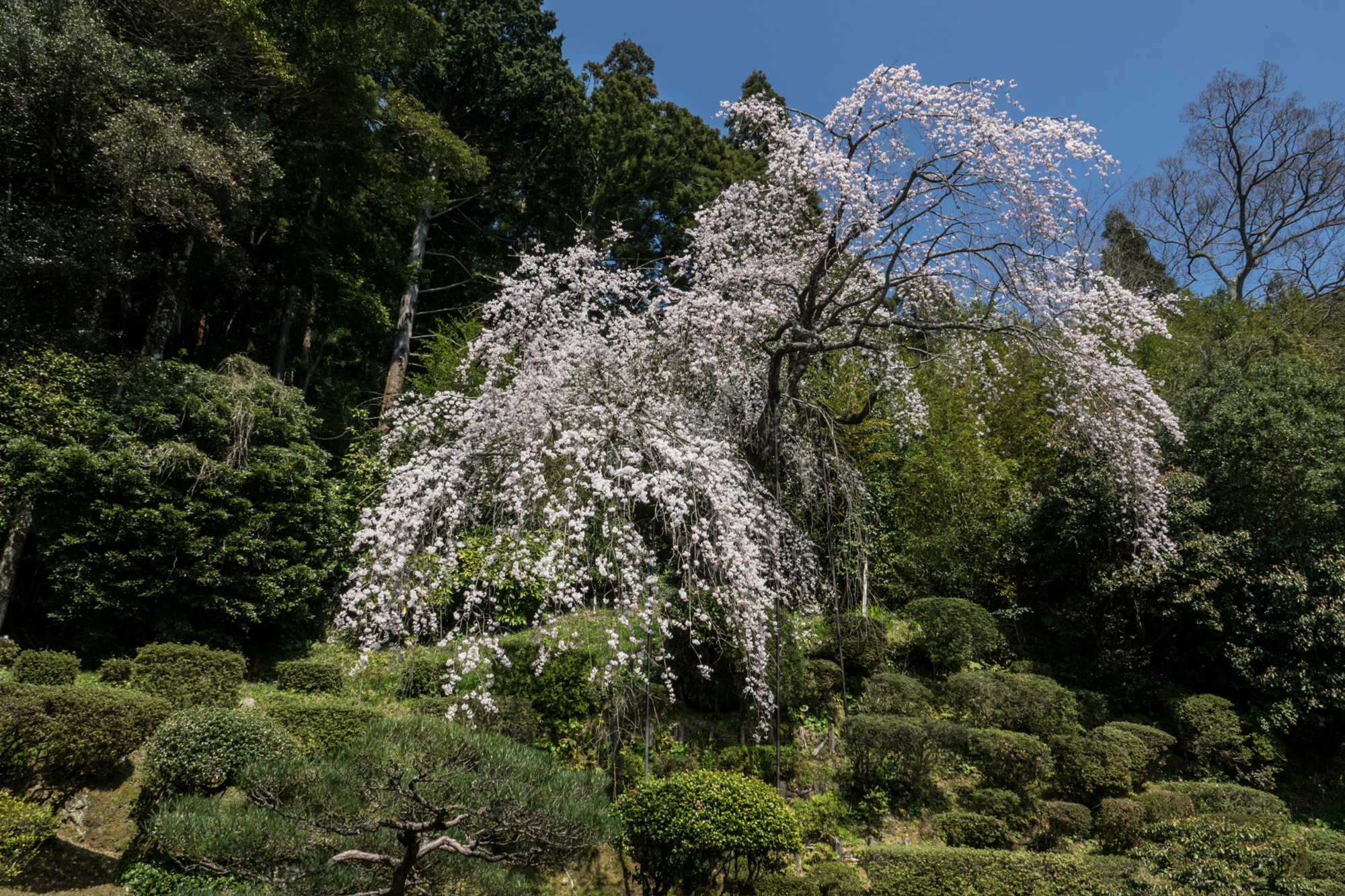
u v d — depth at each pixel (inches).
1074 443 390.0
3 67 346.6
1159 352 511.8
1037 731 331.9
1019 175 285.9
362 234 581.9
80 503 319.3
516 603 336.8
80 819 231.0
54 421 331.9
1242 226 796.0
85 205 403.5
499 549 226.4
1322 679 323.3
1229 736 325.7
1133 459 321.1
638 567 232.7
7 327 351.6
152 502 331.9
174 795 234.4
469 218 688.4
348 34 476.1
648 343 287.1
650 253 669.3
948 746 307.6
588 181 663.1
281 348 587.2
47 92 359.6
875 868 244.8
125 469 320.5
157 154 356.8
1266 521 360.2
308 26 471.8
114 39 400.8
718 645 299.0
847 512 355.6
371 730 179.6
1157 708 371.6
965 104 292.4
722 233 328.5
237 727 240.2
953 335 354.0
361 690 319.6
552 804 171.6
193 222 383.2
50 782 230.8
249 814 172.6
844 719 337.1
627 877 241.6
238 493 353.4
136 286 462.9
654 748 295.3
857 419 357.1
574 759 286.5
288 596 356.2
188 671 280.7
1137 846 266.5
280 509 357.7
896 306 393.4
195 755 231.1
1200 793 299.6
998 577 423.8
